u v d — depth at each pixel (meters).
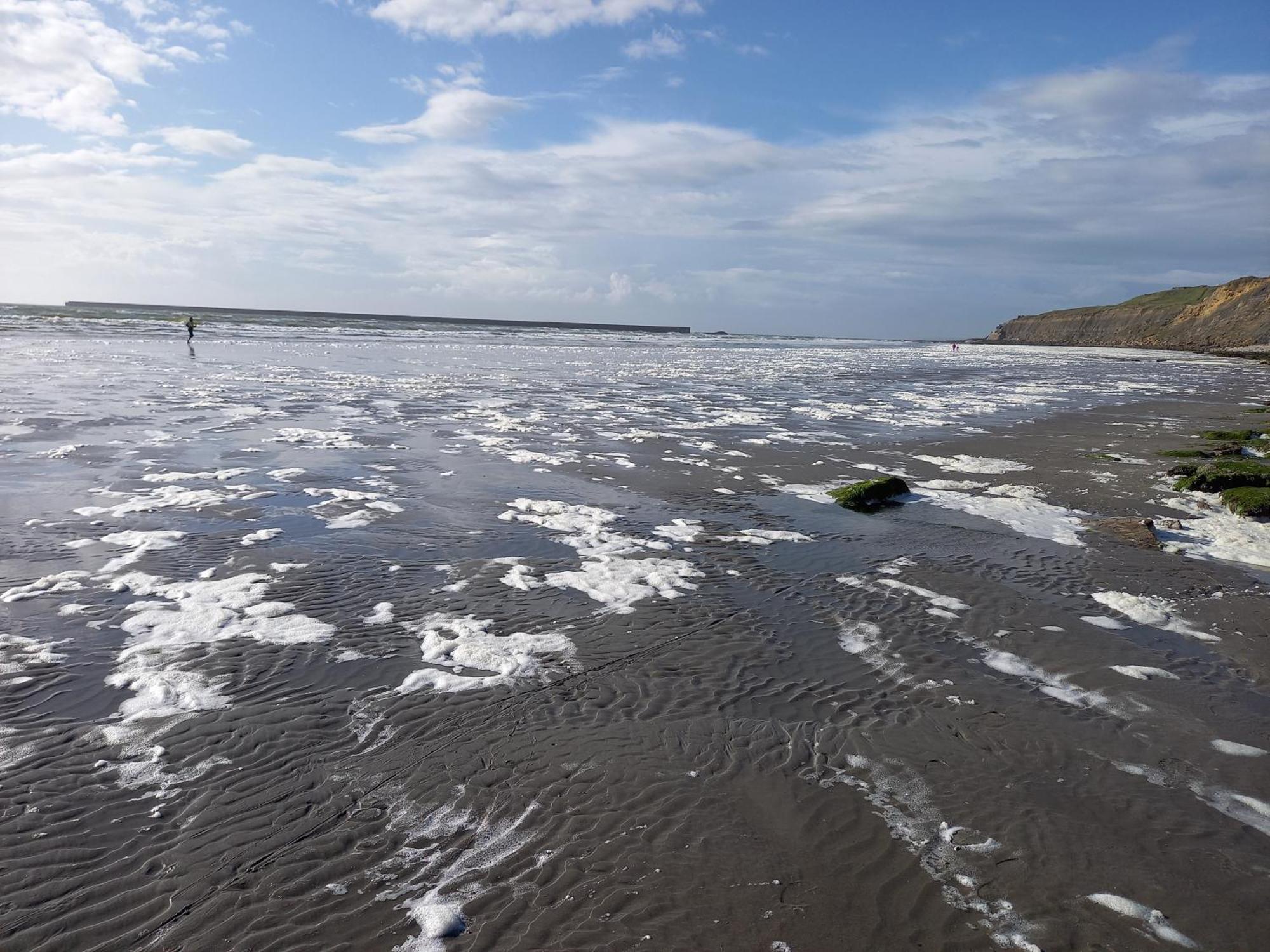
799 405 28.20
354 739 5.60
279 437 17.03
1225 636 8.15
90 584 8.23
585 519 11.67
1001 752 5.81
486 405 24.58
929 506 13.30
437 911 4.02
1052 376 49.94
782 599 8.80
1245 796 5.38
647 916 4.05
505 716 6.02
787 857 4.57
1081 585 9.55
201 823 4.61
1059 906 4.27
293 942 3.78
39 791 4.82
